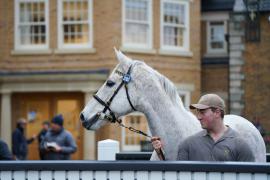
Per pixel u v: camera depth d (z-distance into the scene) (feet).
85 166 21.44
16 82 92.53
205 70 104.53
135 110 28.84
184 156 24.40
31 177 21.68
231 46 98.73
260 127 82.58
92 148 89.25
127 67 28.84
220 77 103.65
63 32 92.68
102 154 33.45
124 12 92.02
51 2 92.94
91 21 91.61
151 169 21.15
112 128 89.40
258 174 20.65
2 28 94.07
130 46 92.17
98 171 21.42
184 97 97.25
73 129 91.81
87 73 90.12
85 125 29.48
